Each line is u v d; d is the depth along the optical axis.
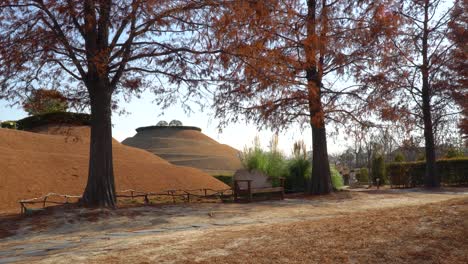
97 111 14.46
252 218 12.65
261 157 21.12
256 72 14.34
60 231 11.38
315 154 19.94
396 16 20.30
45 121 35.72
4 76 13.47
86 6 13.08
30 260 7.84
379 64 20.14
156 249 7.62
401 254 6.08
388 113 20.06
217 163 57.25
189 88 15.27
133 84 16.11
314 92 16.83
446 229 6.79
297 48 17.72
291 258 6.27
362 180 34.38
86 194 14.16
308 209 14.66
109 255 7.49
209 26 13.95
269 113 19.06
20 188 18.48
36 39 12.97
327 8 18.62
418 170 27.66
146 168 24.42
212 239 8.14
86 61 13.59
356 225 7.73
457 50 24.23
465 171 27.11
